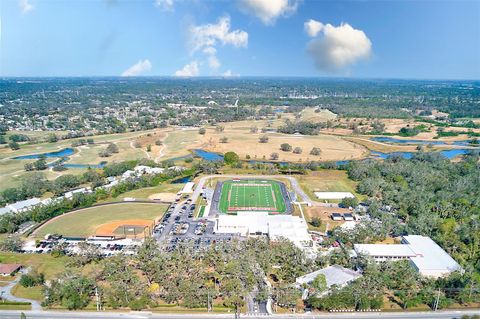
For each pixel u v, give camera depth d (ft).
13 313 465.47
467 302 492.95
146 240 619.67
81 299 479.00
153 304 479.41
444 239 637.71
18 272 559.38
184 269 542.57
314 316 464.65
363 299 473.67
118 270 537.65
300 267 547.90
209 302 476.54
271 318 460.14
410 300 483.92
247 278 517.55
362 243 647.15
